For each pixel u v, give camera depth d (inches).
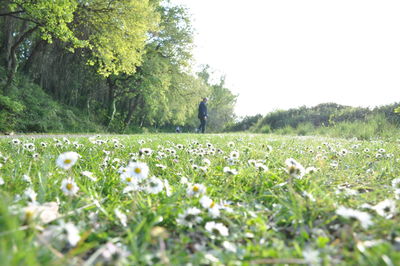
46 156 110.0
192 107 1320.1
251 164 104.8
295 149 200.2
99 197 68.8
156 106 1179.3
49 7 439.2
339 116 751.1
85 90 962.1
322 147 223.8
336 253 41.5
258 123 1085.1
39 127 575.5
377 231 48.3
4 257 31.1
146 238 44.9
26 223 42.9
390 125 515.8
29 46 756.0
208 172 102.5
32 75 737.0
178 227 54.6
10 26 626.8
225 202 71.9
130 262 38.8
